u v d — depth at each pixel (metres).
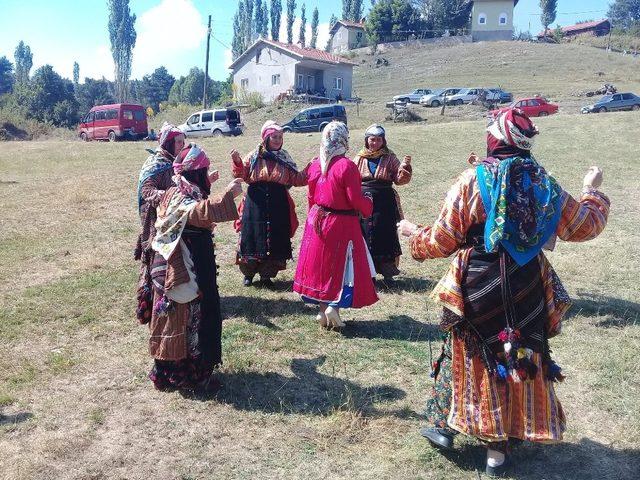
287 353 5.80
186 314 4.88
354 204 5.88
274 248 7.41
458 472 4.06
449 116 41.53
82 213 11.70
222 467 4.13
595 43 82.50
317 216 6.05
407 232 4.09
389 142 19.67
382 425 4.58
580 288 7.50
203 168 4.95
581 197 4.03
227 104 51.50
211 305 4.93
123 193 13.57
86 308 6.86
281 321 6.57
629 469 4.09
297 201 12.27
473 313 3.74
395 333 6.27
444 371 4.01
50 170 17.44
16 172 17.19
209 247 4.95
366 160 7.63
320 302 6.12
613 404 4.82
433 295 3.87
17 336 6.15
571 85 53.47
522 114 3.78
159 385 5.08
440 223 3.82
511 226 3.66
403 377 5.32
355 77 69.50
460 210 3.76
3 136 45.38
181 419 4.68
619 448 4.30
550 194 3.72
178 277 4.73
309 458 4.23
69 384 5.22
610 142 19.27
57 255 8.98
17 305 6.93
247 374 5.38
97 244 9.59
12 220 11.16
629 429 4.50
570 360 5.56
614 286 7.57
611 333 6.13
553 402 3.76
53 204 12.50
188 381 5.01
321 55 55.12
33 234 10.20
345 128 5.99
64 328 6.36
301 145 19.16
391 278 7.81
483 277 3.72
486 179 3.70
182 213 4.67
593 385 5.11
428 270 8.39
